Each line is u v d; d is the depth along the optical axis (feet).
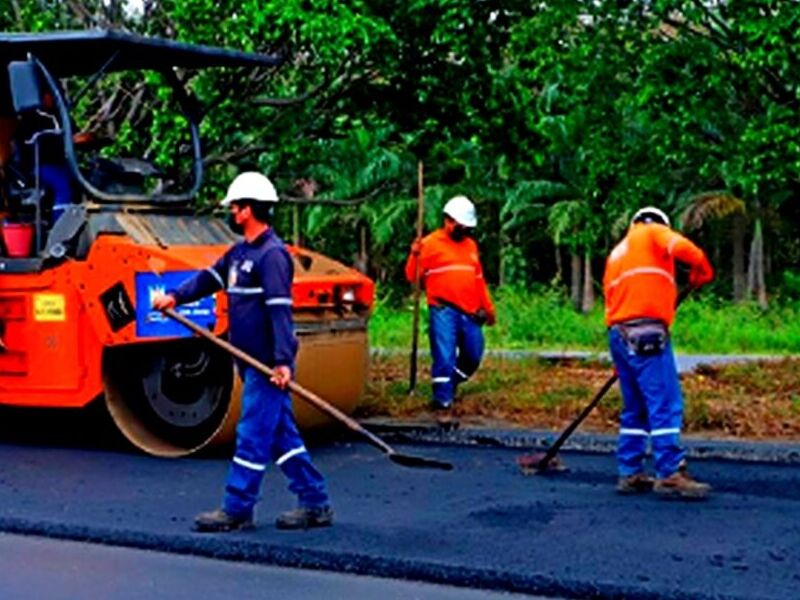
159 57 32.99
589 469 28.17
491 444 31.65
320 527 22.53
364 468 28.40
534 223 107.96
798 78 37.93
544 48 41.09
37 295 31.12
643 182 42.98
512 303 75.15
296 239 97.86
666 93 39.78
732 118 41.29
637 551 20.84
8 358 31.76
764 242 108.99
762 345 65.57
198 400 30.50
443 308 33.68
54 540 22.57
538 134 44.16
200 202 45.24
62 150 31.96
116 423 30.66
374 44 39.68
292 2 37.70
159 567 20.74
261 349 22.27
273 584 19.74
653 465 28.76
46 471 28.30
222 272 22.76
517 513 23.68
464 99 42.88
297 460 22.40
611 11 40.83
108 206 30.83
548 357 49.80
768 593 18.48
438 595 19.13
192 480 27.17
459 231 34.04
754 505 24.43
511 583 19.27
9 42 30.78
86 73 34.50
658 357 25.11
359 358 32.19
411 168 96.84
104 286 30.04
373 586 19.58
